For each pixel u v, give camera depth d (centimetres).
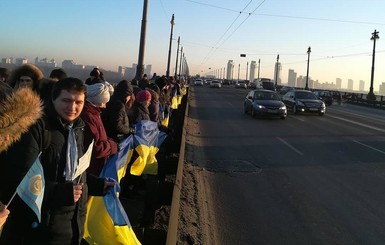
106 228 342
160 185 475
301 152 1189
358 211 650
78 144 269
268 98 2320
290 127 1844
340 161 1065
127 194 599
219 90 6588
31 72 405
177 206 457
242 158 1072
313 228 571
